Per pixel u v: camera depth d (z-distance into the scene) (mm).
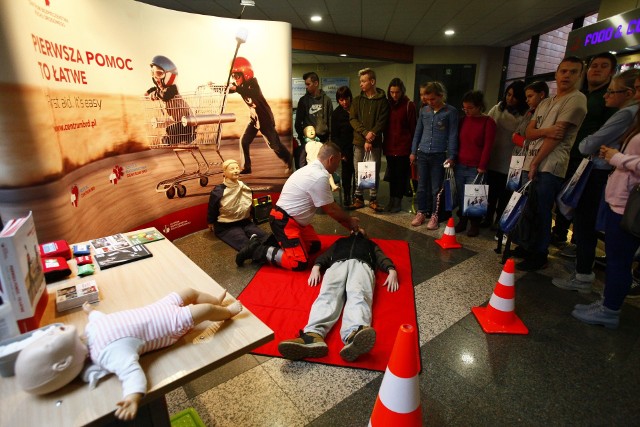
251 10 5188
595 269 2602
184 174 3209
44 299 1022
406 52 7750
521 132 2922
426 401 1466
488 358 1712
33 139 1732
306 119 4180
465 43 7535
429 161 3475
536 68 6891
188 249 3010
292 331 1885
